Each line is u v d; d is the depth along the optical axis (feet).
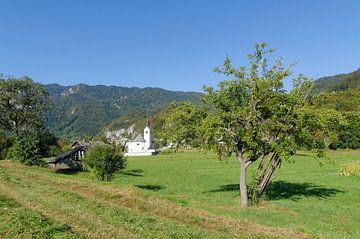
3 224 45.39
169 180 167.32
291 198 107.55
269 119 92.12
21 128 267.59
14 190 75.66
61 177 115.03
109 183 102.89
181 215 63.57
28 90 266.98
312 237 56.95
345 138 355.97
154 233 46.98
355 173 172.35
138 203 72.13
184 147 96.43
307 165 232.12
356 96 407.85
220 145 91.20
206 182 158.81
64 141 424.46
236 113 86.02
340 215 80.02
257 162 201.16
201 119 92.22
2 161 175.32
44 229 44.24
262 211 78.64
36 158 171.73
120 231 46.55
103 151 132.46
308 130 93.81
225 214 69.36
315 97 98.22
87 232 45.11
